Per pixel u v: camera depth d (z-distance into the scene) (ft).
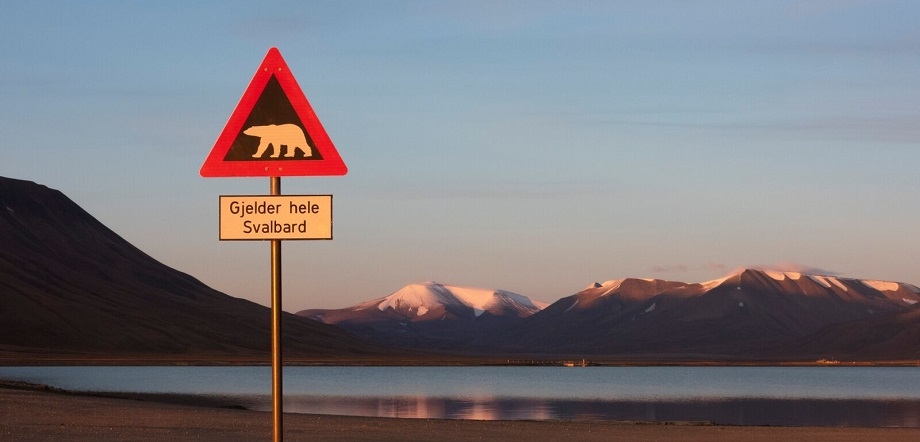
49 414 118.32
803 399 342.85
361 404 260.42
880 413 253.24
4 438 85.25
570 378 622.54
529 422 133.90
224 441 85.92
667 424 137.49
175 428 100.73
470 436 100.22
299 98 34.40
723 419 224.74
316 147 34.32
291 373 640.58
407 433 102.17
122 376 487.20
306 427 107.34
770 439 101.86
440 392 364.79
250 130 34.40
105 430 95.81
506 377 623.36
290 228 34.45
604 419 213.87
